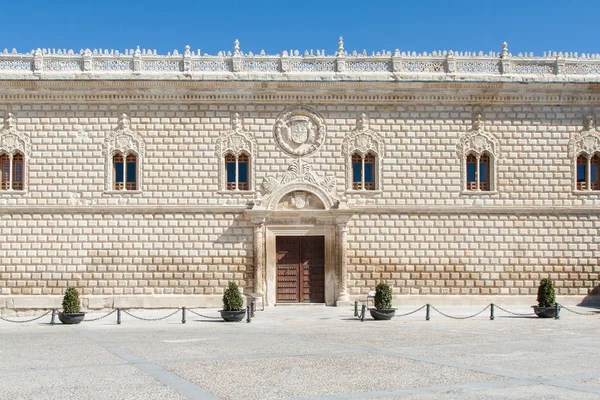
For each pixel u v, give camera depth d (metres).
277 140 41.06
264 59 41.41
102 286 40.09
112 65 40.94
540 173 41.53
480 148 41.41
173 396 15.45
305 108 41.22
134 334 28.25
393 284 40.78
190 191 40.66
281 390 16.00
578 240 41.41
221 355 21.47
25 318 37.91
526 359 20.41
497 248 41.12
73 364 19.95
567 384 16.58
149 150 40.69
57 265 40.06
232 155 41.06
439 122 41.47
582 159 42.00
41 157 40.44
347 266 40.62
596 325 30.98
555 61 42.00
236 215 40.66
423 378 17.34
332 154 41.16
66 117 40.62
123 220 40.41
